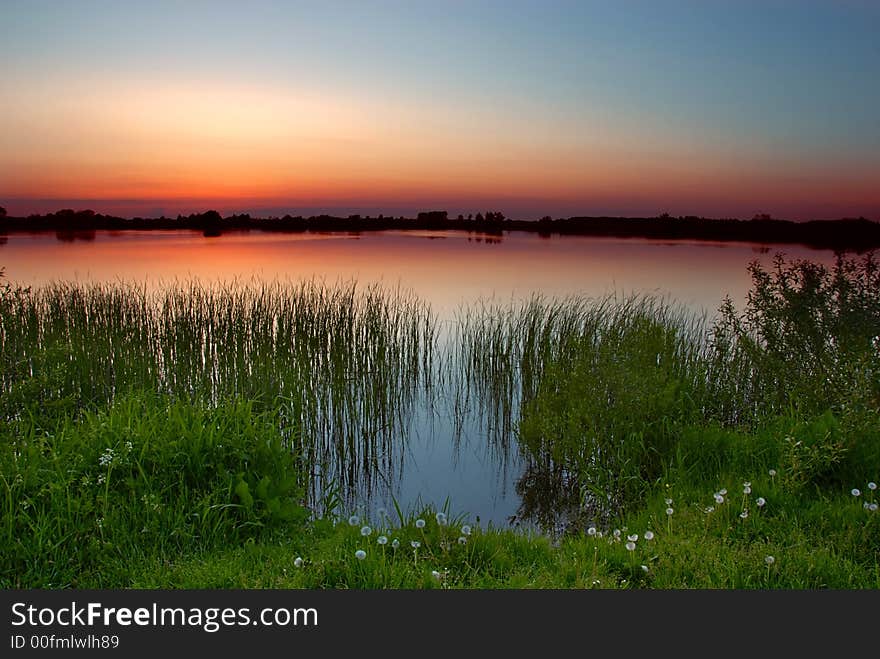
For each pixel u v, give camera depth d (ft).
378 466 25.86
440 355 37.09
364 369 31.48
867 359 20.42
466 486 24.04
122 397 22.63
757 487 17.76
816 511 16.49
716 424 23.04
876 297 23.90
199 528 16.03
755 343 25.84
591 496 21.91
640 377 23.36
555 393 25.90
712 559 14.35
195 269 69.72
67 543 14.70
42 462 16.60
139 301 34.88
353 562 14.16
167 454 17.34
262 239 172.86
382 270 75.77
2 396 21.21
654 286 57.36
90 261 86.12
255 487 17.46
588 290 53.93
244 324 32.14
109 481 16.24
